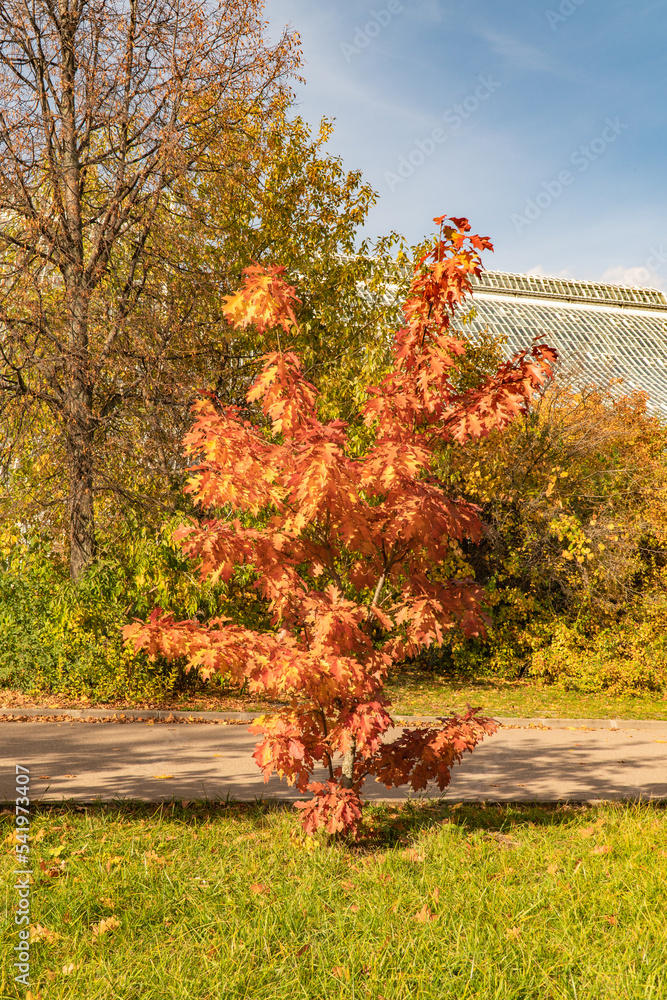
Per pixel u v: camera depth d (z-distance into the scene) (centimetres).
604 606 1298
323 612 458
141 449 1070
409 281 1340
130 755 743
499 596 1328
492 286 2702
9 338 1006
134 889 408
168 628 431
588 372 2252
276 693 452
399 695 1155
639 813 578
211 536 455
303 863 454
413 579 517
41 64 1059
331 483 429
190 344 1129
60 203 1030
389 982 323
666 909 395
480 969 334
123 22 1076
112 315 1052
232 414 475
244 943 352
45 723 897
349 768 514
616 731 976
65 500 1064
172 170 1052
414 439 493
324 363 1270
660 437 1483
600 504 1382
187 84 1068
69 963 333
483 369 1363
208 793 613
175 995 311
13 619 999
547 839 514
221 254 1248
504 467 1353
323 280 1353
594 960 345
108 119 1058
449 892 414
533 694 1215
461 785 678
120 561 1048
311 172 1335
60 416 1062
